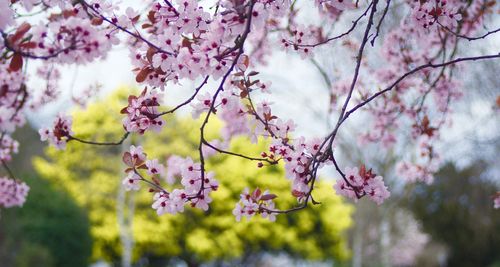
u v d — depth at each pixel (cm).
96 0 285
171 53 269
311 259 1661
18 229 1188
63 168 1489
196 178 293
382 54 470
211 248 1559
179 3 276
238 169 1481
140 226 1492
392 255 2022
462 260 1972
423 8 317
